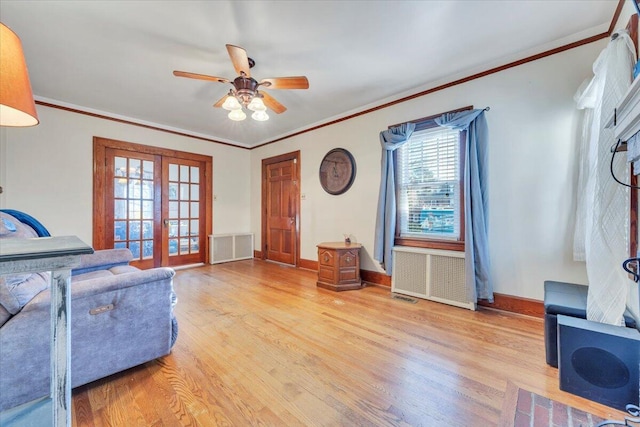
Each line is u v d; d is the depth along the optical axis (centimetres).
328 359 183
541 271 244
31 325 128
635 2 121
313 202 448
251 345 202
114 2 182
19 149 323
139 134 422
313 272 441
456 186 296
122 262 273
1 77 100
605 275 161
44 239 96
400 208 342
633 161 134
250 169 584
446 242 299
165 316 179
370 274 369
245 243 555
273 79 234
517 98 253
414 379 162
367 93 331
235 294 324
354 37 222
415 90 319
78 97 337
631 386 135
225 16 196
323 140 430
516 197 254
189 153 484
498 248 264
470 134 269
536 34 221
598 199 166
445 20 203
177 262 472
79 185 366
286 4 184
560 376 151
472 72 276
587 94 195
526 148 249
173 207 467
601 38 215
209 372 169
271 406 140
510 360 181
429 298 299
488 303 272
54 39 222
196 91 318
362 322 243
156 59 252
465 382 159
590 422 129
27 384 127
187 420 130
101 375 153
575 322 155
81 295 145
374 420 131
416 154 328
